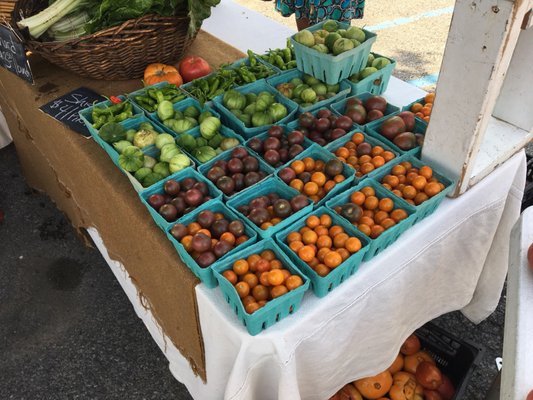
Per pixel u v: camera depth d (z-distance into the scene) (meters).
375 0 6.19
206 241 1.32
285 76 2.06
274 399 1.50
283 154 1.67
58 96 2.18
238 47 2.55
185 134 1.74
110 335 2.53
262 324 1.23
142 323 2.59
